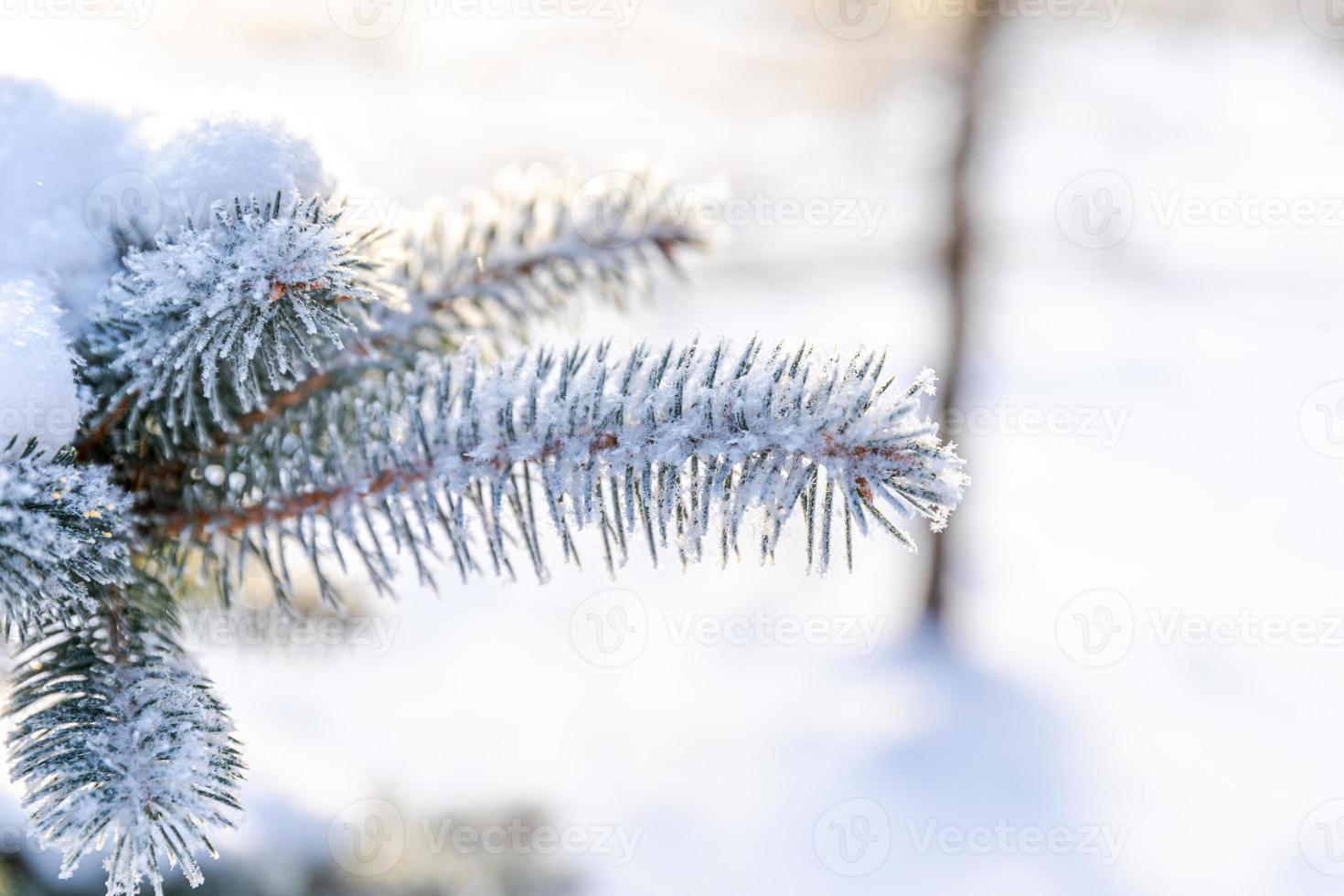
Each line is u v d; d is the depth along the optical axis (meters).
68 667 0.66
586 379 0.66
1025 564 9.81
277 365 0.69
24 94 0.72
